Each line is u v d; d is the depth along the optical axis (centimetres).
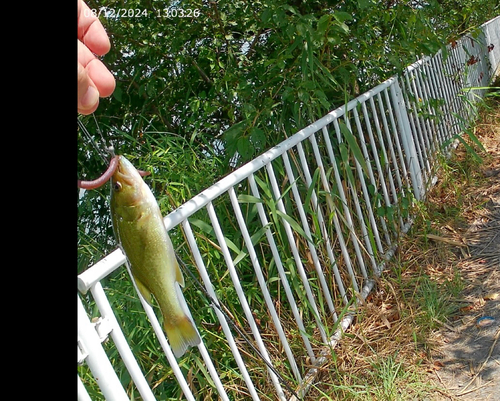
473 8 687
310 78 377
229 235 312
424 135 574
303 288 329
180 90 421
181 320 131
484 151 641
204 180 323
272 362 293
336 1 405
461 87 759
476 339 329
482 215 494
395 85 481
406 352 322
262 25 376
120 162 121
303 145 376
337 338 325
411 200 464
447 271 411
